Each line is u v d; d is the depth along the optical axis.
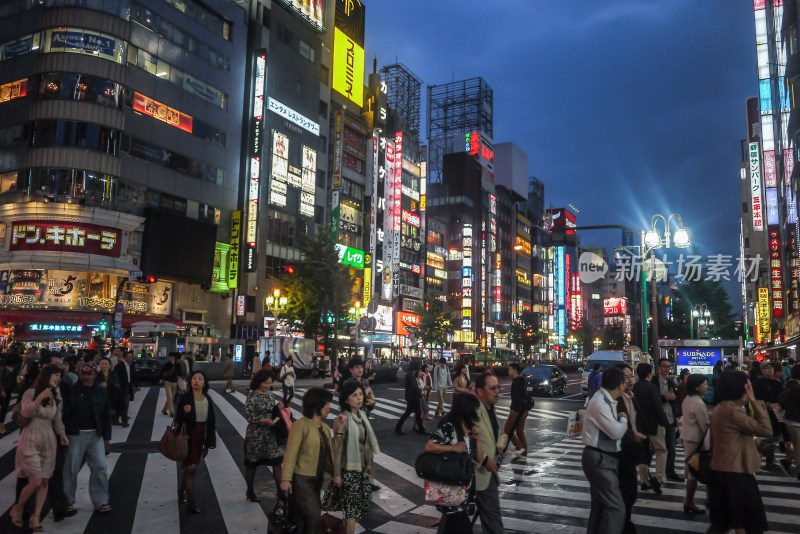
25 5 36.03
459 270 87.81
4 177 34.59
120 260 35.62
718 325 61.62
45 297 33.75
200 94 42.66
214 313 43.03
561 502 7.60
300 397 22.94
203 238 41.28
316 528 4.80
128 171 36.53
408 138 76.50
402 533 6.14
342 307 38.84
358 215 61.44
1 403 12.70
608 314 155.88
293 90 52.47
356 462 5.17
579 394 28.64
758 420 4.91
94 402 6.75
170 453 6.53
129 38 36.75
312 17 55.50
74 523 6.34
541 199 133.62
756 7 42.91
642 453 5.63
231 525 6.29
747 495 4.89
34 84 34.50
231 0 45.97
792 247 36.09
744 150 69.38
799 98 31.95
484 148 103.56
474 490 4.64
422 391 14.86
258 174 45.38
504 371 46.72
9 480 8.29
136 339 31.45
